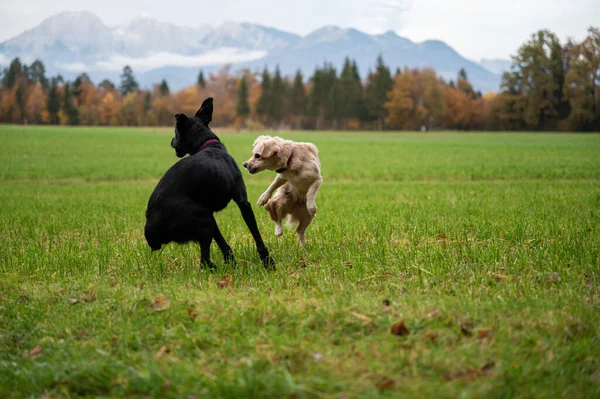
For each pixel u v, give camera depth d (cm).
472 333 457
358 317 480
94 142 5344
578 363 411
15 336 516
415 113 12019
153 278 684
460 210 1177
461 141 5991
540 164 2828
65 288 627
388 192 1741
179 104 13350
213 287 611
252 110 13025
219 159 701
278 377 390
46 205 1513
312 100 12738
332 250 778
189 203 673
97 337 493
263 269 696
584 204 1212
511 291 560
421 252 734
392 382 380
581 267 642
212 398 376
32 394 411
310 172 740
